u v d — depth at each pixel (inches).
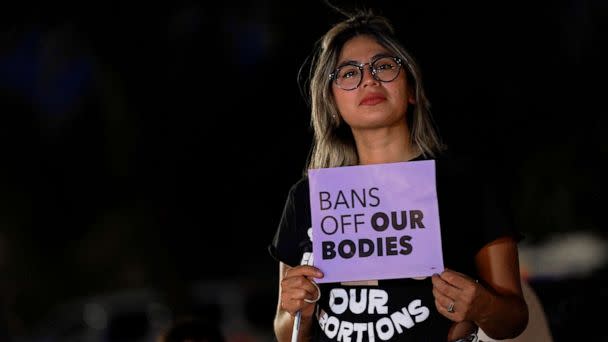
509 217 331.9
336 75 344.5
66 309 1491.1
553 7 1357.0
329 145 362.9
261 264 1891.0
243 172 1647.4
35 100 1926.7
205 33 1504.7
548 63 1373.0
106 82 1535.4
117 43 1503.4
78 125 2003.0
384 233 328.2
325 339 327.6
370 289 326.0
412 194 328.8
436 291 308.3
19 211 2241.6
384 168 331.6
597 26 1373.0
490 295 308.5
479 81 1328.7
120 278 2212.1
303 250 349.4
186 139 1592.0
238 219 1756.9
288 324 351.6
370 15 355.3
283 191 1680.6
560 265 1325.0
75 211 2245.3
